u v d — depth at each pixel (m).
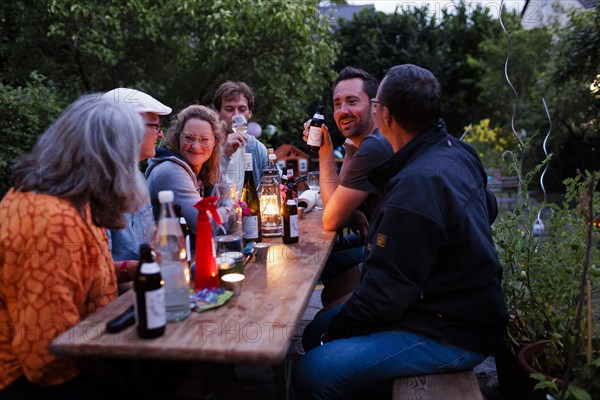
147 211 2.47
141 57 7.54
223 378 1.87
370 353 1.78
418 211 1.69
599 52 7.30
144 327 1.39
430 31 13.53
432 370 1.79
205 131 2.56
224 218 2.08
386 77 1.97
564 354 2.03
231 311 1.59
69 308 1.46
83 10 6.28
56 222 1.47
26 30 6.49
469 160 1.93
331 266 3.24
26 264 1.44
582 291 1.68
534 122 10.22
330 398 1.82
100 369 1.56
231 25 6.77
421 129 1.94
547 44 11.25
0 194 5.27
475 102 14.02
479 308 1.78
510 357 2.26
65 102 6.52
